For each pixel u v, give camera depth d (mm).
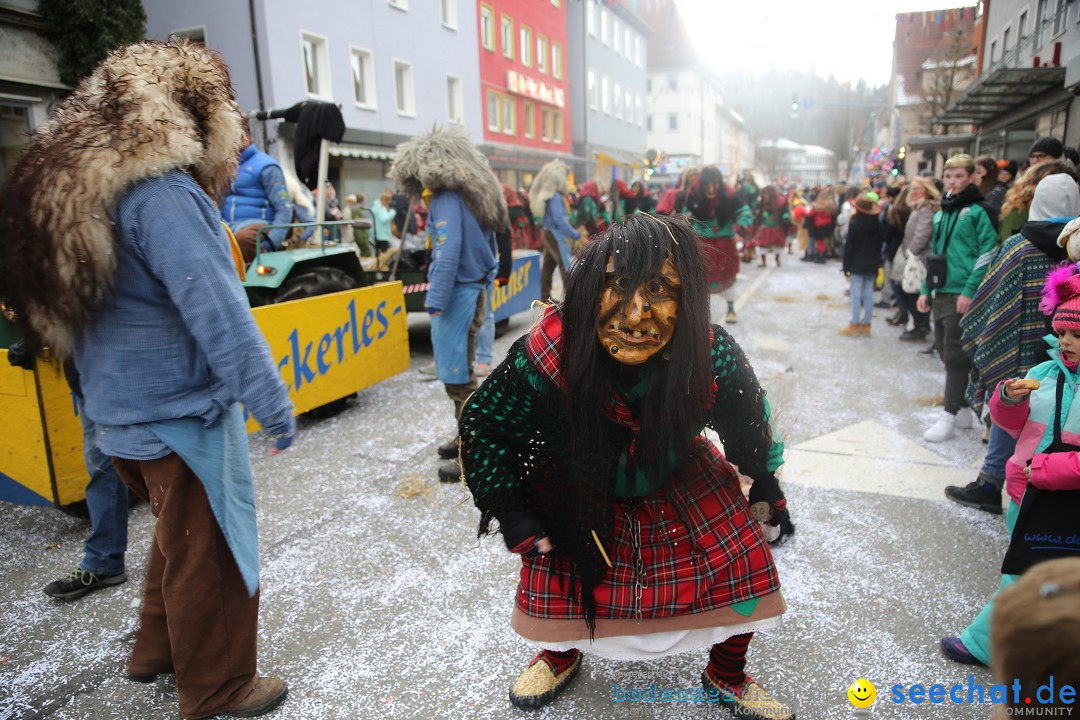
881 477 3830
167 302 1871
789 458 4125
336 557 3092
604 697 2197
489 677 2314
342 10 17500
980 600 2676
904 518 3355
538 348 1660
